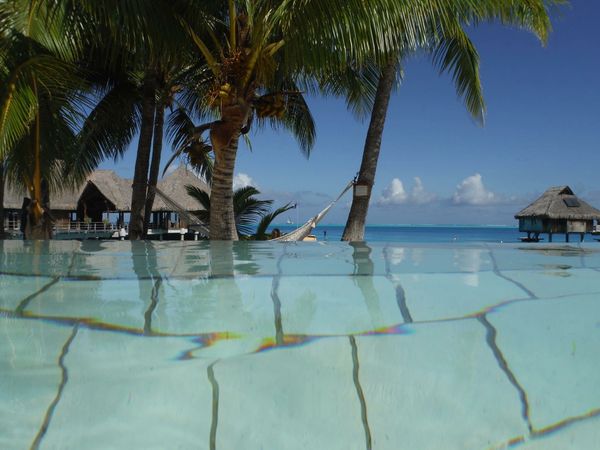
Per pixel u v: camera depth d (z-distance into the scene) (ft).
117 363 6.15
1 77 18.38
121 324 7.57
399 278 11.64
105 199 88.12
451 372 6.23
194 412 5.21
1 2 19.81
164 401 5.35
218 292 9.93
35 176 21.03
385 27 17.87
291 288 10.42
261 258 15.34
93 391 5.52
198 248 18.80
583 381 6.07
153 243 21.01
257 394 5.61
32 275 11.54
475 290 10.28
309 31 18.02
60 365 6.08
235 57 21.47
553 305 9.02
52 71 19.02
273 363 6.33
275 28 21.52
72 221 87.56
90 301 8.94
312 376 6.03
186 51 23.50
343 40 17.87
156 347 6.70
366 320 8.05
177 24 21.24
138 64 29.71
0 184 31.30
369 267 13.43
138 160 31.83
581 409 5.56
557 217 80.43
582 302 9.25
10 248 17.88
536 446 4.99
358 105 34.53
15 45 18.70
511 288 10.48
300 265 13.71
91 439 4.75
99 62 29.60
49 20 20.04
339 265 13.79
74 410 5.16
